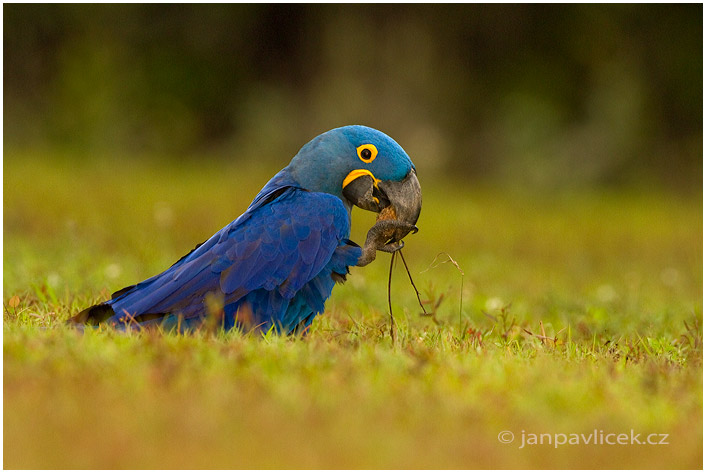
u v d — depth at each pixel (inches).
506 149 1294.3
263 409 222.7
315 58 1302.9
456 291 467.2
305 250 317.4
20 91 1268.5
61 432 209.0
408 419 226.1
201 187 1005.2
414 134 1262.3
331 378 246.7
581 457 219.0
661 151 1309.1
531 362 290.0
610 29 1269.7
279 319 317.7
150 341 269.1
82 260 504.7
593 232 892.6
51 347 264.7
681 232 932.0
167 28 1299.2
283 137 1294.3
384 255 665.0
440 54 1289.4
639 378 274.4
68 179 969.5
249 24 1314.0
